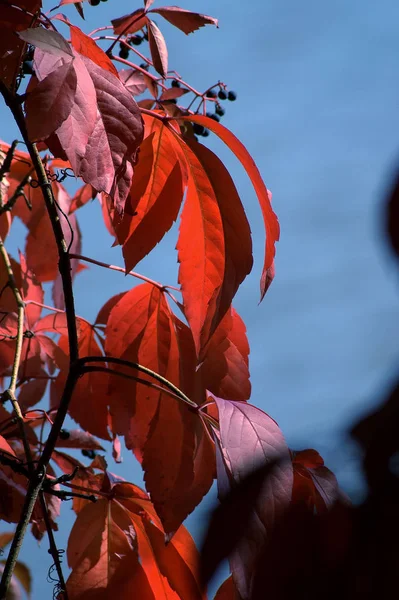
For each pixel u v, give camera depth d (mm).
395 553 521
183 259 1065
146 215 1067
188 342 1106
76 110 964
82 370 1006
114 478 1078
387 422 478
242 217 1057
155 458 1065
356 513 527
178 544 1058
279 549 588
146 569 1056
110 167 976
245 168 1052
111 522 1059
